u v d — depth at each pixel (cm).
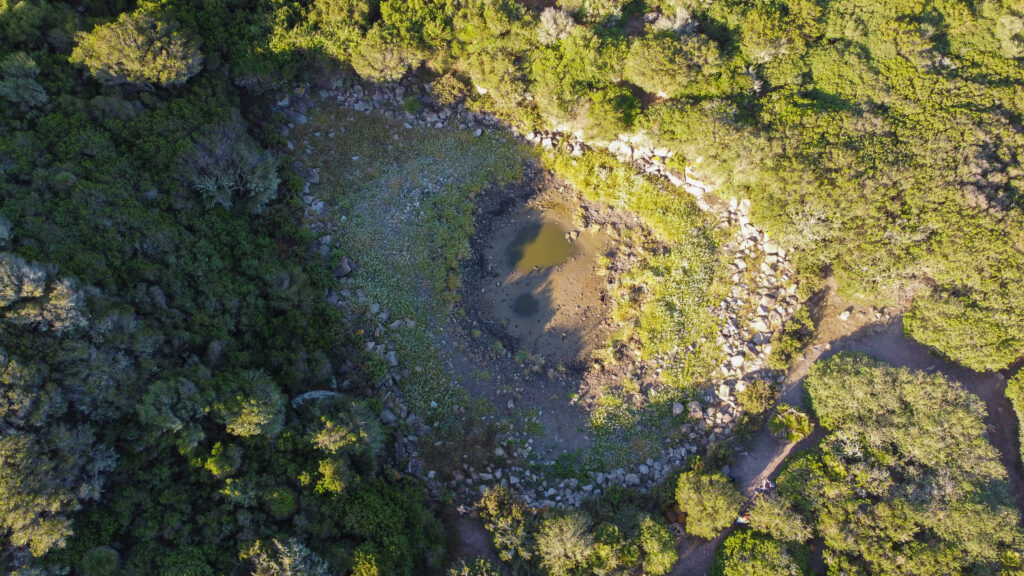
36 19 4041
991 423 4484
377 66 4847
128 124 4047
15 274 3059
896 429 4072
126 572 3039
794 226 4641
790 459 4150
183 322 3738
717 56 4928
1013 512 3828
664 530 3775
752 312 4744
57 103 3925
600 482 4266
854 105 4859
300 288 4278
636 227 5069
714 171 4838
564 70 4938
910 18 5069
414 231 4831
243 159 4378
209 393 3494
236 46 4697
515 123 5253
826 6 5150
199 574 3114
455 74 5191
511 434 4369
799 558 3778
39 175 3594
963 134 4691
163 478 3341
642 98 5197
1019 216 4494
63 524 2967
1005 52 5016
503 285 4838
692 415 4425
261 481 3484
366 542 3469
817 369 4366
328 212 4800
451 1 4975
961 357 4366
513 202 5097
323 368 4078
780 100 4894
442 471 4178
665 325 4691
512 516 3812
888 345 4675
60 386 3128
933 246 4484
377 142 5084
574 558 3675
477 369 4522
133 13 4278
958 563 3684
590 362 4641
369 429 3812
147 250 3791
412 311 4584
